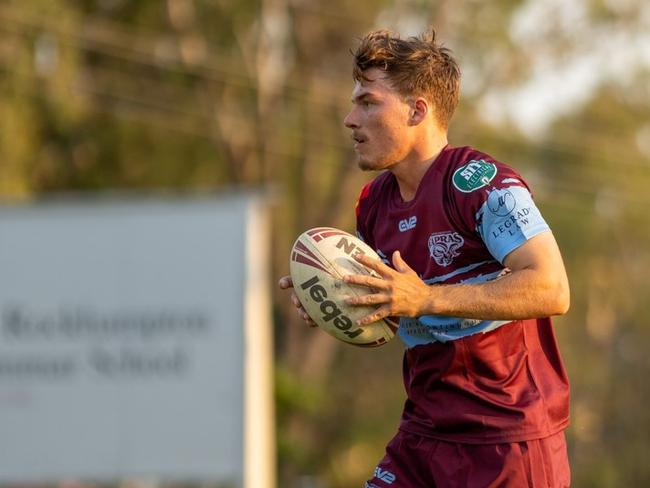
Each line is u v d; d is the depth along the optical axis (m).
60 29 85.62
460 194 16.61
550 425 17.19
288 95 104.25
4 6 84.25
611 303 133.88
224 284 50.84
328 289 16.94
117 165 104.06
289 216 107.62
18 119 84.94
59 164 98.69
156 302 51.34
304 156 106.31
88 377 51.31
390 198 17.62
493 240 16.34
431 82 16.98
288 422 84.69
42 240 52.31
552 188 116.25
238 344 50.47
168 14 99.62
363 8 101.56
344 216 105.94
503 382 17.16
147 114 102.69
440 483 17.39
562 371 17.56
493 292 15.91
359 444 110.50
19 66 84.38
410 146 17.06
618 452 120.44
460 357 17.14
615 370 127.00
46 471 51.19
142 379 51.06
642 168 122.69
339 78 104.75
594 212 123.94
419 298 16.03
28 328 51.88
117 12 100.06
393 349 114.56
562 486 17.25
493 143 104.06
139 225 51.88
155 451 50.66
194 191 102.88
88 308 51.81
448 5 99.69
